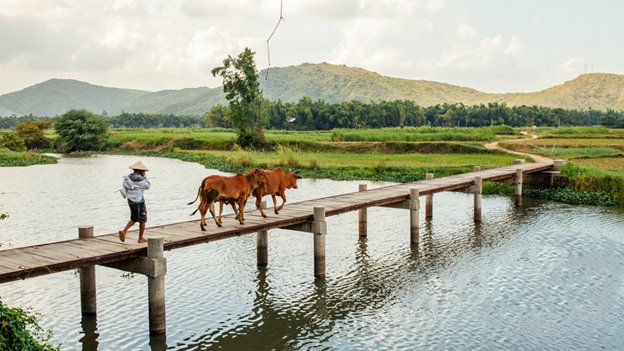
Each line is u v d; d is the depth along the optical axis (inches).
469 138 2588.6
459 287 483.8
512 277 510.0
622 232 702.5
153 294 359.9
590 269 532.1
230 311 427.5
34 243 645.9
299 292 474.9
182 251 611.2
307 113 5418.3
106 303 436.1
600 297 450.6
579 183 1061.1
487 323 398.9
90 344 358.6
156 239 355.6
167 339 370.3
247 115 2471.7
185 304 440.5
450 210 919.0
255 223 467.2
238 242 660.1
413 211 656.4
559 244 636.7
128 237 410.3
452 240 682.2
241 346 363.6
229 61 2452.0
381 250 629.3
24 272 303.0
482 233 722.8
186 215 852.0
